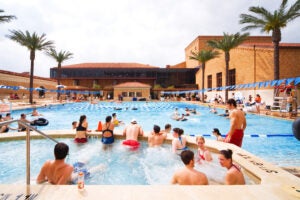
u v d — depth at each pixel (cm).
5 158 591
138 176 489
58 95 3538
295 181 338
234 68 2784
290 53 2130
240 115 556
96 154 629
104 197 256
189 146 638
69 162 566
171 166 548
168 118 1658
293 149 720
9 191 267
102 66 4888
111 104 3095
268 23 1712
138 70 4609
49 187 281
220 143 597
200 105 2744
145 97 4041
